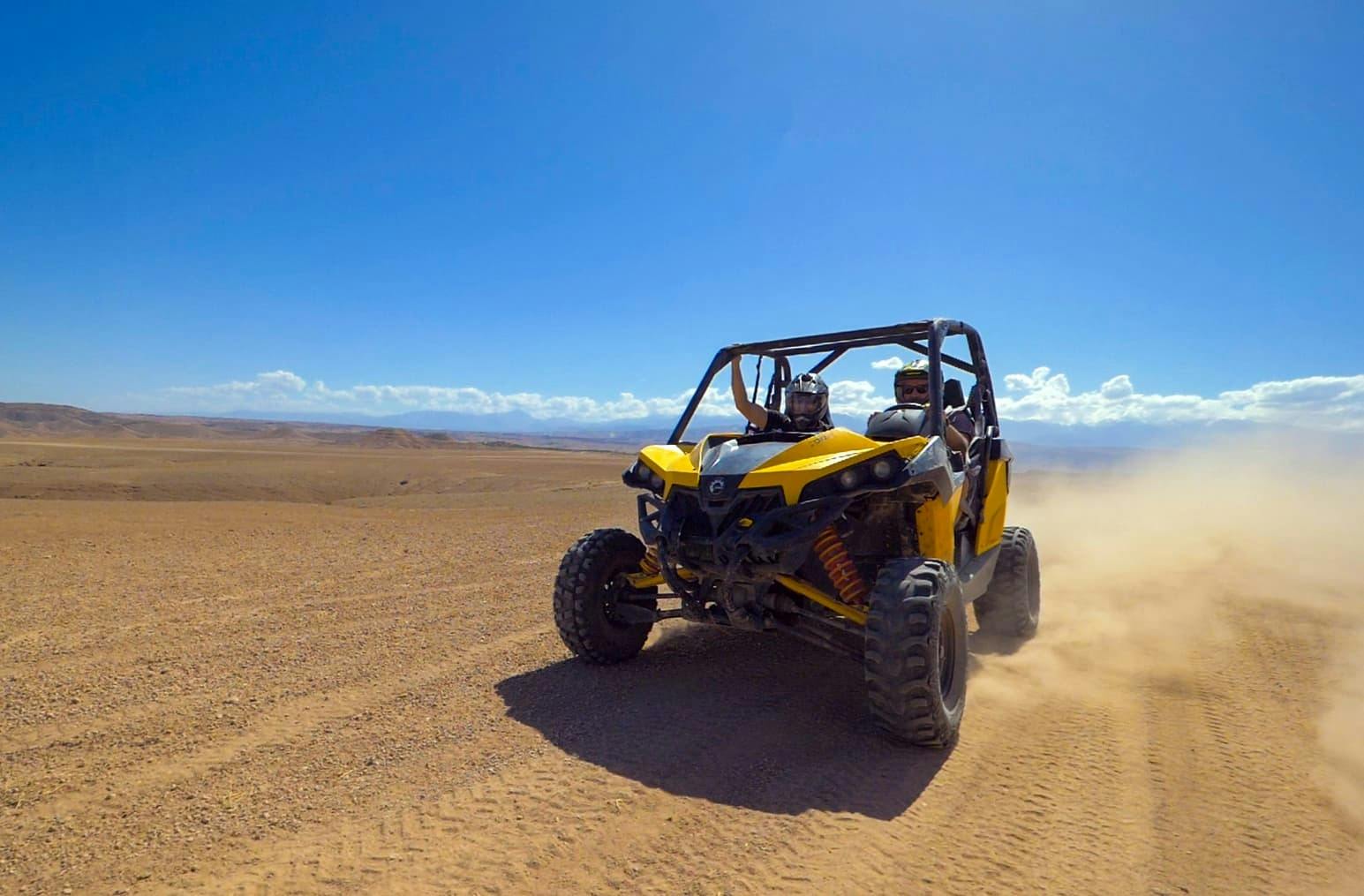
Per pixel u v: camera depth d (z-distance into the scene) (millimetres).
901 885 2697
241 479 37438
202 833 2957
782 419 5781
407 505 18219
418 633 5867
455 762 3631
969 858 2893
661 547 4473
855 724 4234
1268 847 3014
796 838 3002
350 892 2582
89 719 4078
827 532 4371
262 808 3162
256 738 3869
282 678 4781
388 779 3438
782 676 4996
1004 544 6211
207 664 5016
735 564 4164
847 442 4504
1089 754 3881
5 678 4664
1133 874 2809
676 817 3141
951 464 4859
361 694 4527
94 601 6648
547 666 5098
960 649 4188
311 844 2889
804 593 4250
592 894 2605
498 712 4270
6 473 35562
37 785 3336
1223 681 5055
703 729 4082
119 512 13336
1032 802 3352
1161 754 3883
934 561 4066
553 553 9633
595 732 4016
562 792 3340
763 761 3713
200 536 10734
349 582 7730
